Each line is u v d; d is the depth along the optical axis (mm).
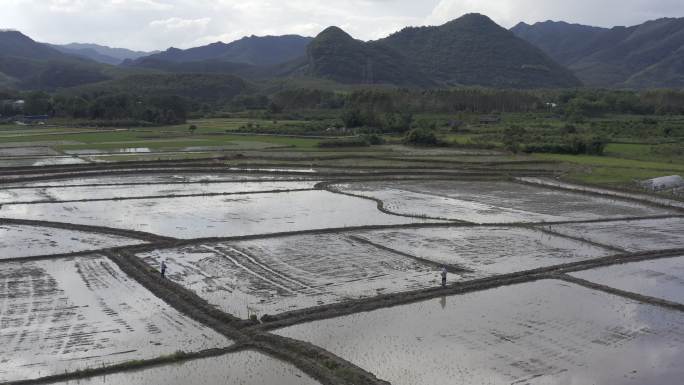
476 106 164125
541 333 24344
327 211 49531
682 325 25500
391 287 29797
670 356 22359
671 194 59719
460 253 36750
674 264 35250
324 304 27094
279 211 49094
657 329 25000
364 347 22703
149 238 38719
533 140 100875
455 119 142125
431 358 21859
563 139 98062
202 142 100375
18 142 98000
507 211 50969
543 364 21516
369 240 39281
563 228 44344
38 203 50781
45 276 30609
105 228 41094
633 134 113312
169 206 50438
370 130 121375
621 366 21438
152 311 25922
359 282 30531
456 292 29000
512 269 33594
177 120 147750
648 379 20453
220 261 33812
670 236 42594
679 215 49969
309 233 40750
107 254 34594
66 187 59344
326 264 33625
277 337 22812
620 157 89438
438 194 59281
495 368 21125
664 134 111250
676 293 30062
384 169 75125
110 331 23672
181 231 41375
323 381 19797
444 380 20188
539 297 28766
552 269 33312
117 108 148875
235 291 28812
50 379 19531
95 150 87625
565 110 154125
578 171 74500
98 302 26922
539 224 45250
